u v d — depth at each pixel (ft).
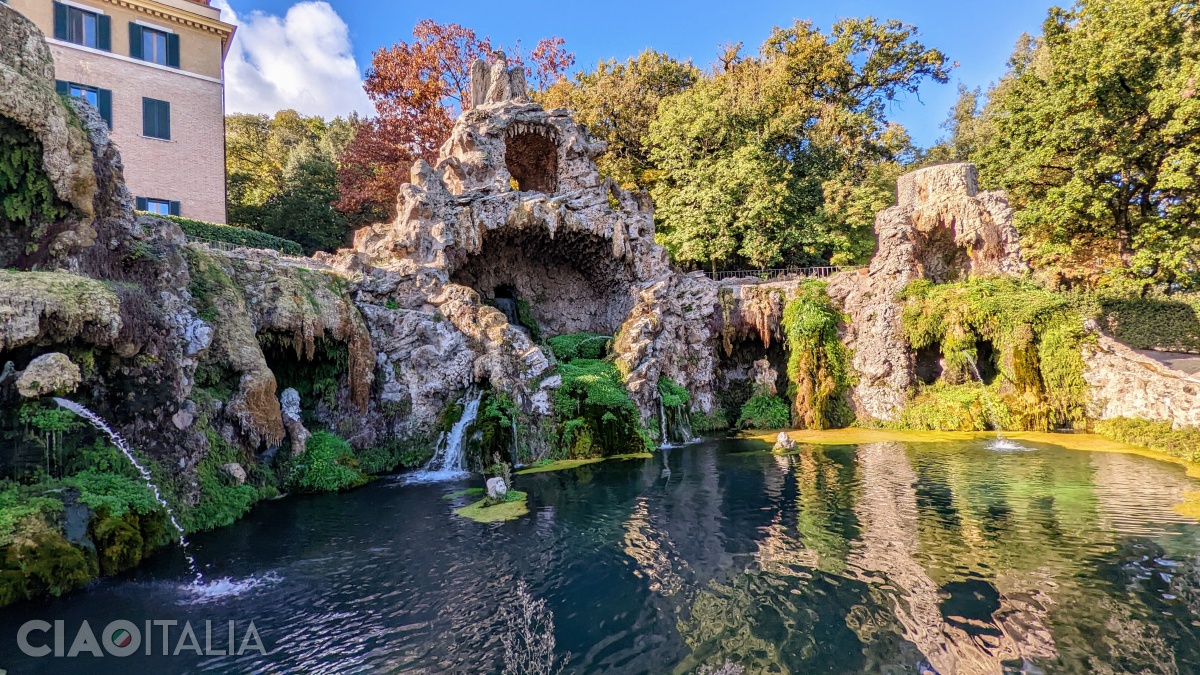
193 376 49.60
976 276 100.89
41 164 43.06
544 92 166.91
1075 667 26.55
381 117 145.38
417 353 72.84
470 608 32.91
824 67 155.74
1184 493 53.11
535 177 123.65
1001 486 56.65
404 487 59.93
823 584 35.35
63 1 91.71
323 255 81.10
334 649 28.53
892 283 100.89
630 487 59.06
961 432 88.89
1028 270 100.89
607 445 77.30
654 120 152.35
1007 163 122.72
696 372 101.09
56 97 44.75
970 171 104.27
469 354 74.59
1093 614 31.27
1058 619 30.78
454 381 73.41
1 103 39.81
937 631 29.78
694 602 33.40
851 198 133.08
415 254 84.33
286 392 62.03
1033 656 27.45
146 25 99.81
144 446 43.86
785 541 42.73
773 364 109.91
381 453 68.95
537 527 46.52
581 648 28.58
